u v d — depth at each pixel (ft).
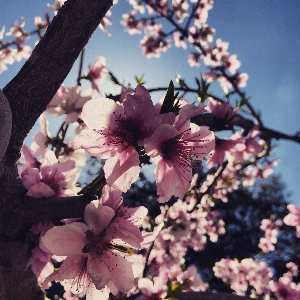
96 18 0.59
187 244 2.14
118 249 0.51
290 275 2.68
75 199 0.53
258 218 6.23
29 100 0.58
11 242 0.60
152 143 0.48
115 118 0.50
